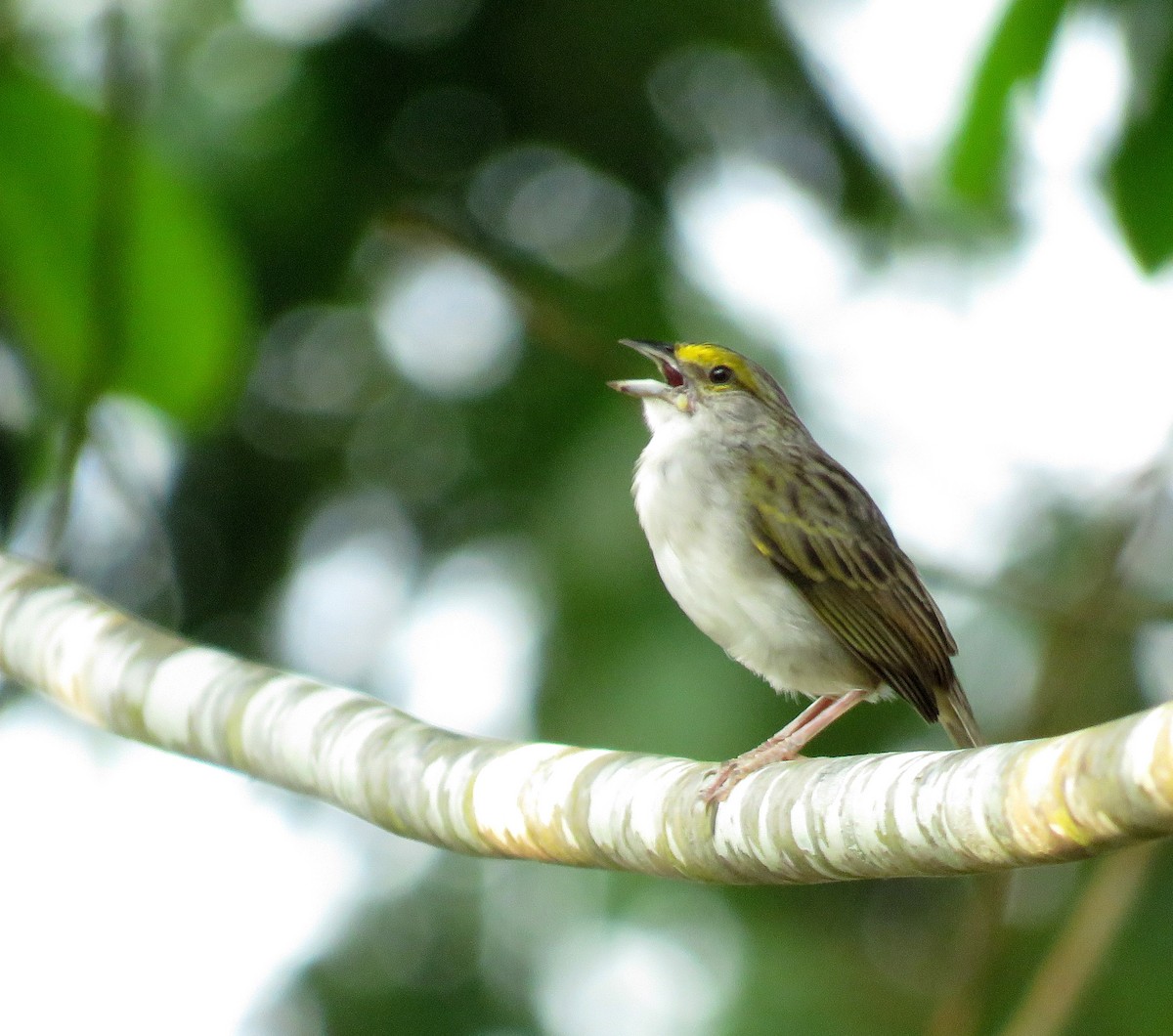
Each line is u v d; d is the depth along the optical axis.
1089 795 4.93
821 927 13.83
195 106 11.80
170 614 13.92
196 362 10.16
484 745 7.23
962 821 5.43
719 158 13.36
